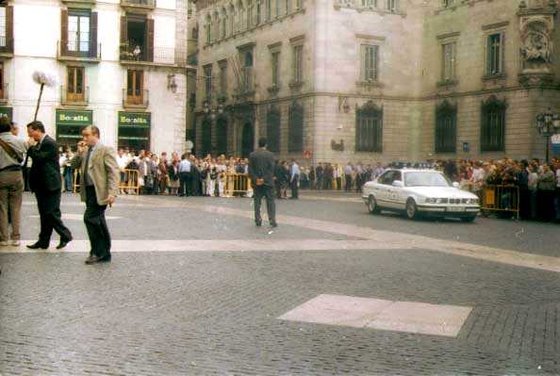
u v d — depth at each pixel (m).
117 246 13.80
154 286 9.86
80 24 45.56
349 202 33.91
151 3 46.88
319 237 16.59
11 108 44.16
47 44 44.69
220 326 7.73
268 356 6.61
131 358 6.43
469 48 50.06
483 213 27.48
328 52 51.81
